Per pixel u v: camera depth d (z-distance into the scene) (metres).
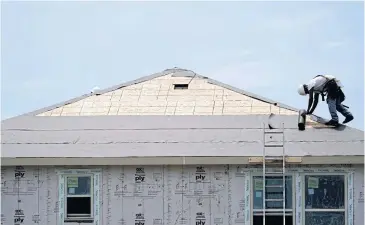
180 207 20.28
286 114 22.38
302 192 20.14
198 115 22.41
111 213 20.34
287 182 20.22
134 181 20.38
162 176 20.36
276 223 20.14
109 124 21.88
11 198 20.50
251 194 20.17
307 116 22.19
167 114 22.67
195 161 19.91
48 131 21.50
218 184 20.25
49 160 20.09
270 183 20.20
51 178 20.48
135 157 20.00
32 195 20.47
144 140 20.84
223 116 22.23
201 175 20.31
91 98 23.92
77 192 20.47
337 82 21.45
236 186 20.22
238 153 20.00
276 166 20.12
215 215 20.20
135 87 24.42
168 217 20.27
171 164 20.08
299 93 22.06
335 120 21.28
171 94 23.83
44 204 20.45
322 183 20.19
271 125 21.45
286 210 20.14
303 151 20.06
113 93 24.14
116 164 20.08
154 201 20.33
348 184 20.11
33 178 20.52
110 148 20.47
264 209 19.73
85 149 20.45
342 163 19.86
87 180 20.48
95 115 22.69
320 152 19.98
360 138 20.66
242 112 22.69
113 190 20.38
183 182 20.31
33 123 22.03
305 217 20.12
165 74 25.11
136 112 22.84
